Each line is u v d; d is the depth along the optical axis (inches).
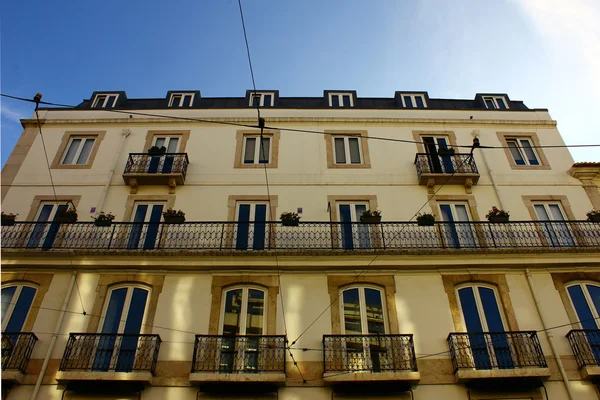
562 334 478.3
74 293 500.7
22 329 477.4
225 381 429.7
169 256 519.2
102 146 654.5
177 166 614.2
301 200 598.9
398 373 433.4
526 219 587.5
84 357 450.6
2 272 510.3
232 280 512.1
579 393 438.3
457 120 693.3
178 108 698.8
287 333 476.7
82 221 555.8
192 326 480.4
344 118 688.4
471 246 552.7
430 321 485.7
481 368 447.8
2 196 595.2
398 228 565.9
